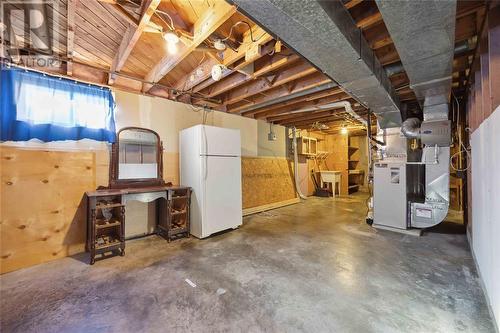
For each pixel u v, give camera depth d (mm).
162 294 1955
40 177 2619
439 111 3285
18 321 1622
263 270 2385
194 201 3480
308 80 3299
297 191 6641
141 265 2512
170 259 2668
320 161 8203
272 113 5133
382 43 2105
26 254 2506
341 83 2418
